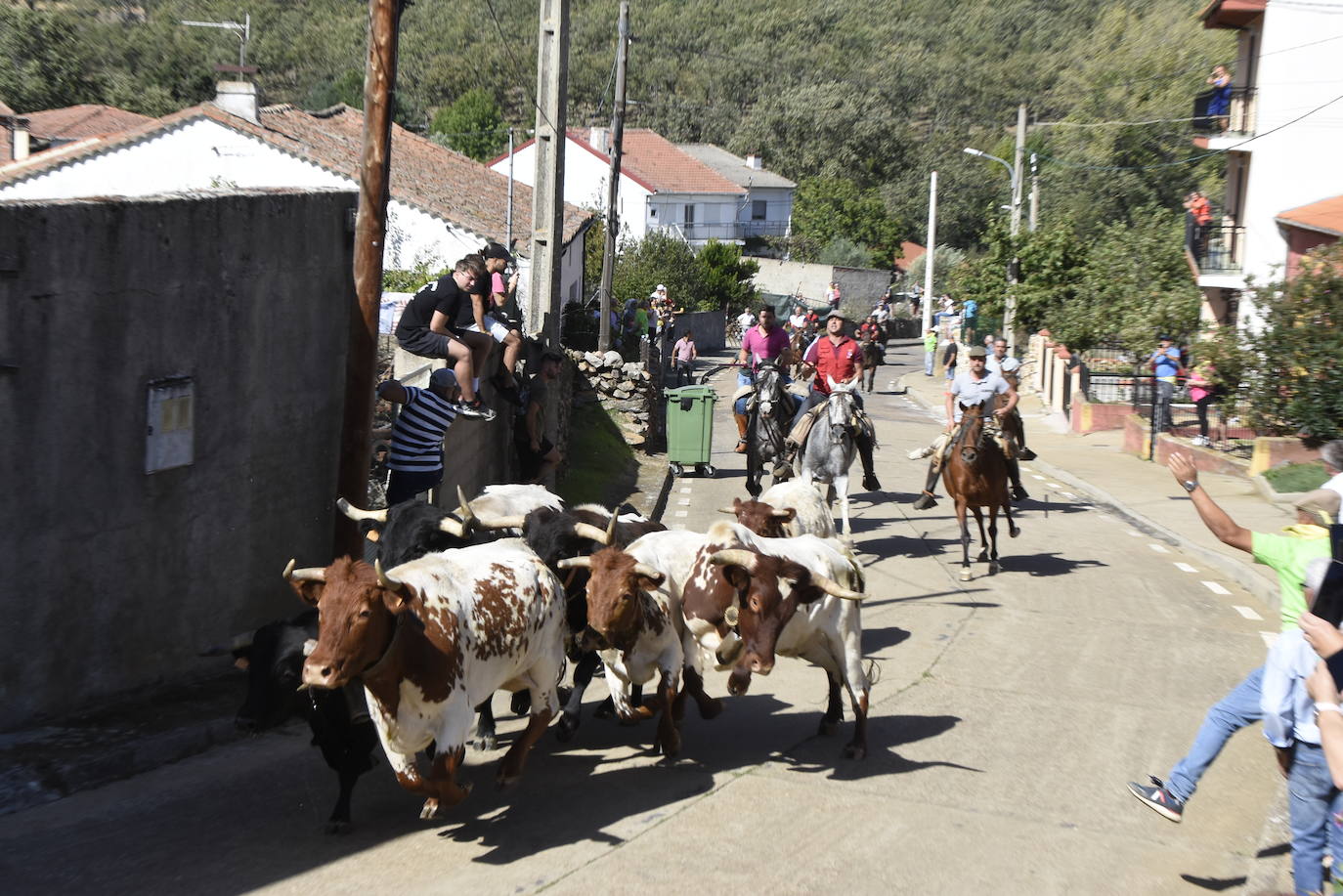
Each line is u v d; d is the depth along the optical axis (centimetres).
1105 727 938
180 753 791
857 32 8600
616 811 733
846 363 1596
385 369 1538
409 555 793
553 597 743
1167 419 2489
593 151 6391
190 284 881
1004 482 1476
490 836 688
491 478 1517
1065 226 4069
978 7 8638
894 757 855
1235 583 1488
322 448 1077
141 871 622
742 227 7581
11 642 748
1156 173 5472
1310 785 600
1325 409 2103
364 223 986
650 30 8331
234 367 940
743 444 1738
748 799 762
